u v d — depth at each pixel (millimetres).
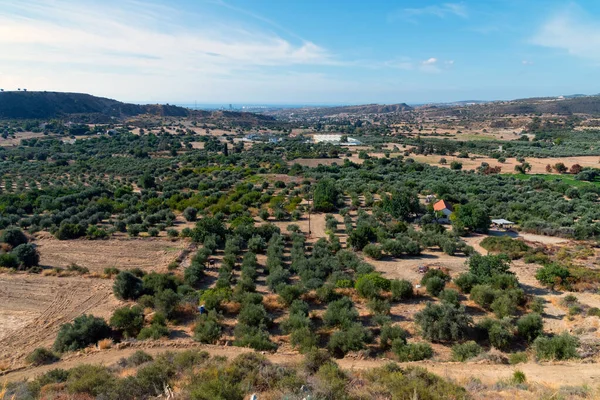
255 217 53719
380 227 45375
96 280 30859
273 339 21641
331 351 20109
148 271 33688
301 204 59781
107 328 22219
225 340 21281
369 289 26812
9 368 18391
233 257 35219
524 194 65875
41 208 55875
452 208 52688
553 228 45531
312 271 31188
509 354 19891
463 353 19578
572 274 30219
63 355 19547
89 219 50156
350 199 63875
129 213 55375
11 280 30438
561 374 16562
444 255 37969
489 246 39688
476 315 24859
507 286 27656
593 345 19703
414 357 19297
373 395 13305
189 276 30594
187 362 16422
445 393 13352
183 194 66000
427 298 27531
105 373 15336
